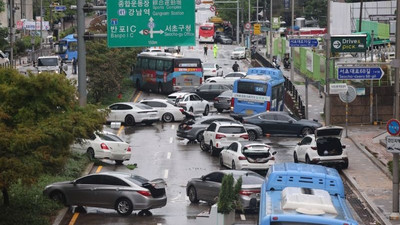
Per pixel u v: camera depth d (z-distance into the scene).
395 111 60.38
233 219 41.62
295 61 156.00
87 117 49.16
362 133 88.31
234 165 66.69
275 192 31.77
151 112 97.44
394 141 49.38
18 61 178.62
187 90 126.12
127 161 73.81
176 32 62.97
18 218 46.00
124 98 119.94
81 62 60.06
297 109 102.94
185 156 76.50
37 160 42.97
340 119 94.69
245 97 99.44
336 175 33.03
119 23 62.22
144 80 132.00
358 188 60.53
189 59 126.94
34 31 197.62
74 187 52.34
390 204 54.75
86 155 70.44
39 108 45.97
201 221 42.72
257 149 65.88
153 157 76.00
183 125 85.19
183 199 57.31
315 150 67.94
